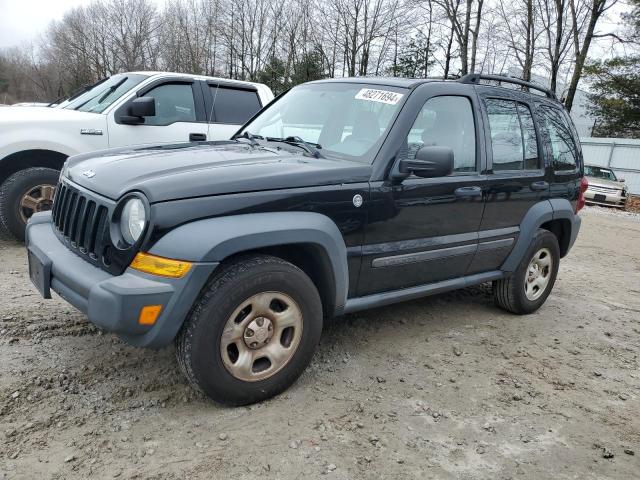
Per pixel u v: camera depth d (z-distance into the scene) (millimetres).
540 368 3865
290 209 2949
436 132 3801
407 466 2615
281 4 38625
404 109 3586
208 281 2752
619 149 24062
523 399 3379
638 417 3299
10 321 3785
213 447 2617
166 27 54344
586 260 8195
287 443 2695
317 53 35656
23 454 2455
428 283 4004
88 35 60250
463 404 3248
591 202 19125
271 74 37562
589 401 3447
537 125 4750
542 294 5023
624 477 2699
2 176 5766
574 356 4156
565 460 2791
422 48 34906
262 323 2910
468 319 4734
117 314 2527
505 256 4566
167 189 2643
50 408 2816
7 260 5207
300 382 3307
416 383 3453
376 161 3393
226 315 2740
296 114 4125
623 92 26141
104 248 2779
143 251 2609
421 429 2938
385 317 4566
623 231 12406
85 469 2396
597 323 5008
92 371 3215
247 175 2881
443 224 3838
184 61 48938
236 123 6910
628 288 6547
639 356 4293
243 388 2896
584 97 29156
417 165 3324
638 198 22172
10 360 3252
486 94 4293
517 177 4387
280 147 3734
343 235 3232
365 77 4180
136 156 3285
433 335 4281
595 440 3002
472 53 25766
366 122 3670
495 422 3084
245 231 2725
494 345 4203
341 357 3719
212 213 2695
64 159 5840
